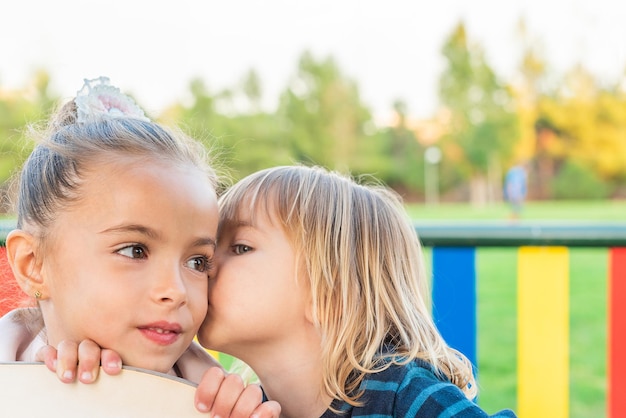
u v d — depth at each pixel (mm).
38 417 943
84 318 1014
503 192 32531
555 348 2094
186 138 1230
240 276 1185
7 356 1149
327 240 1205
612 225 2029
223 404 984
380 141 32562
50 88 24641
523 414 2107
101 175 1037
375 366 1146
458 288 2029
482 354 5395
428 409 1068
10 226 1272
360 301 1205
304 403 1217
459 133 32875
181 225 1043
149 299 1016
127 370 965
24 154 1251
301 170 1301
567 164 31266
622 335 2047
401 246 1299
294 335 1199
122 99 1272
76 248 1021
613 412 2057
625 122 30453
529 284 2088
